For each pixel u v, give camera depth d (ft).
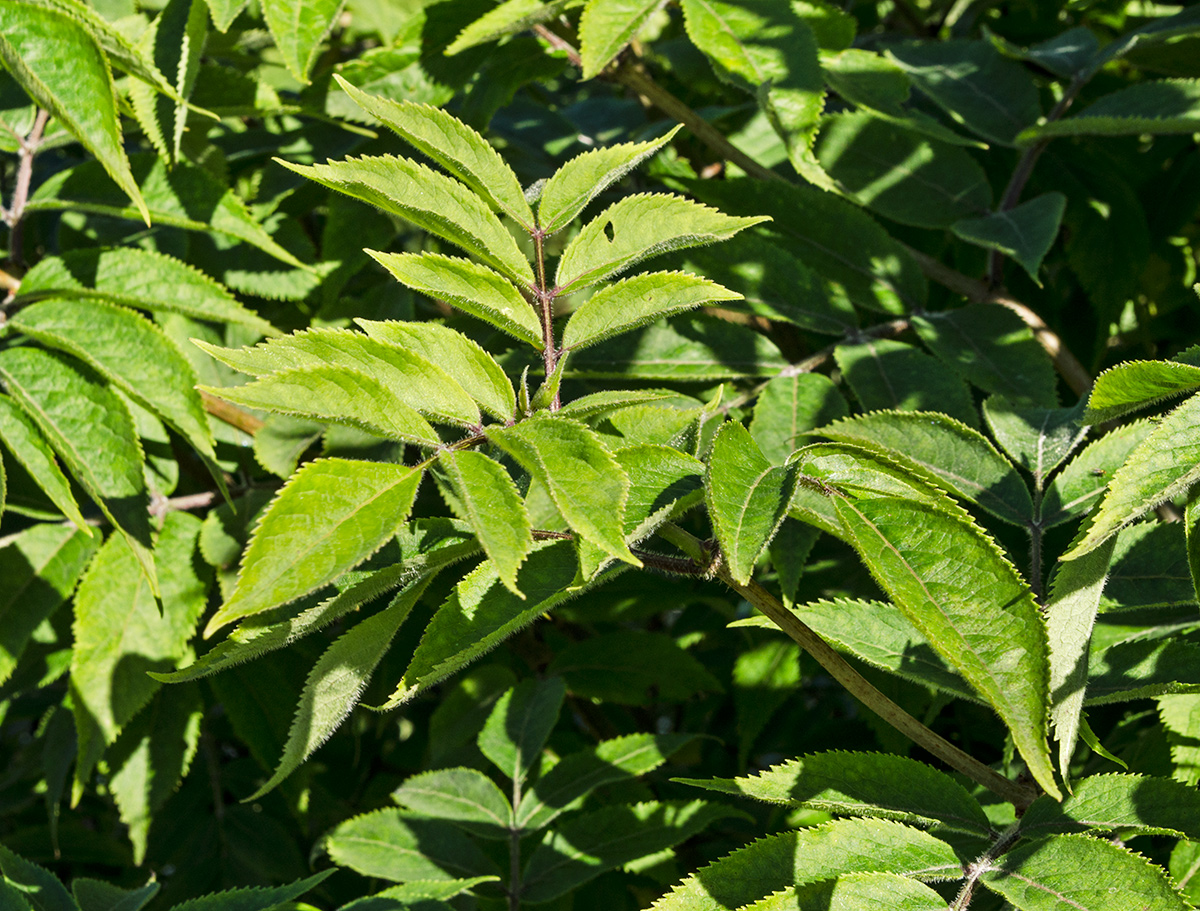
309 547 2.79
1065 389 4.90
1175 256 5.51
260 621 3.02
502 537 2.83
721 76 3.85
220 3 3.74
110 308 3.79
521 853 4.00
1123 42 4.58
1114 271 4.83
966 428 3.50
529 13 3.90
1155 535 3.45
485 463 2.88
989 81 4.71
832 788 3.22
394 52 4.29
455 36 4.27
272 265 4.64
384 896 3.63
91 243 4.54
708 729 5.49
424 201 3.07
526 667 5.02
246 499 4.25
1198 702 3.45
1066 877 3.06
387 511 2.83
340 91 4.36
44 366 3.74
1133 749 3.86
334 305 4.84
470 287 3.09
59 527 4.09
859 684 3.16
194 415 3.76
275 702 4.49
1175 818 3.13
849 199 4.33
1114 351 5.59
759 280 4.03
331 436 4.07
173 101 3.91
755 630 4.47
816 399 3.87
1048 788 2.82
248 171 5.33
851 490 2.99
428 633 3.02
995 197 4.92
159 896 5.27
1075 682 3.16
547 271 4.23
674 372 3.91
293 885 3.62
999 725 4.27
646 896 4.57
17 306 3.88
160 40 3.92
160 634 4.04
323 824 5.62
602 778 3.90
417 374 2.99
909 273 4.14
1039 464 3.51
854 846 3.13
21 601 4.01
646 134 4.89
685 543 3.10
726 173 5.16
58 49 3.36
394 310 4.58
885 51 5.00
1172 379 3.10
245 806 5.53
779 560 3.57
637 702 4.53
